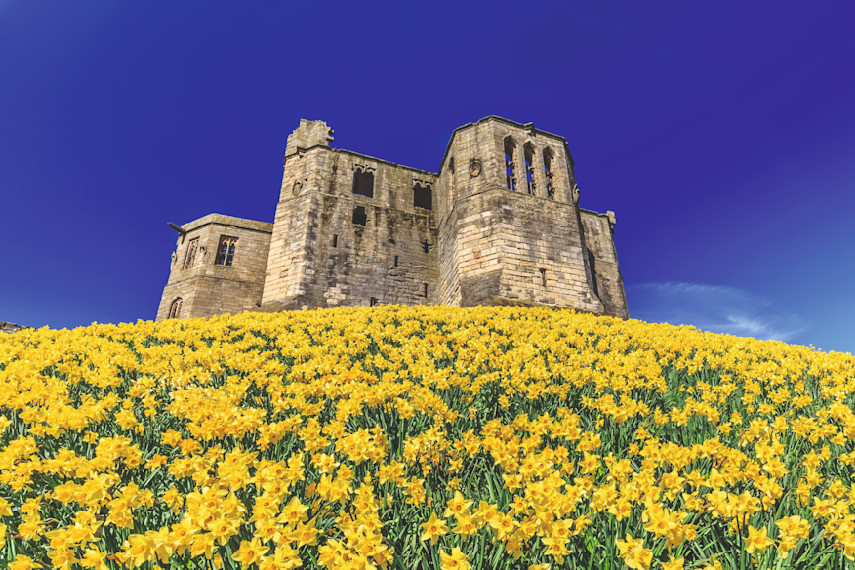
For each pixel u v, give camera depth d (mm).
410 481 4336
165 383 7184
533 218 34688
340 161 40031
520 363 8242
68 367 7039
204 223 41969
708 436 5562
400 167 42656
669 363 9719
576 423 4855
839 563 3389
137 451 4137
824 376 8695
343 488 3574
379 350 9844
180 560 3371
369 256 37594
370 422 5602
